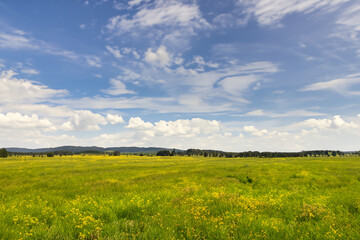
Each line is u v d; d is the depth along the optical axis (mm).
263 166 35312
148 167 42562
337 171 27922
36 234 5645
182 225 6094
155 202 9273
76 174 26812
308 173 23125
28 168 37594
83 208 8266
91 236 5488
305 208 7770
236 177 21594
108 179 20391
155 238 5395
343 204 8641
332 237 5145
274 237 5281
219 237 5363
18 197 11461
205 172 27031
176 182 18219
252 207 8086
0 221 6594
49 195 12055
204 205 8508
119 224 6227
